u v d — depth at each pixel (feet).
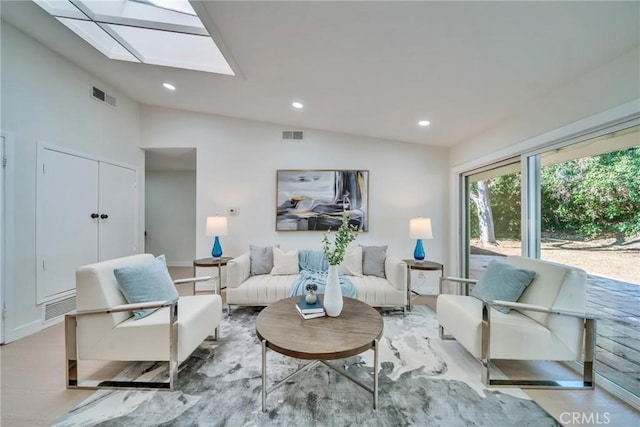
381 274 11.02
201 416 4.80
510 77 6.59
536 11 4.50
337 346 4.88
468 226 12.01
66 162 9.43
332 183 12.86
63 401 5.18
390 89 8.03
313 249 12.85
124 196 12.08
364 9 4.97
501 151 9.12
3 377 5.98
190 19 8.07
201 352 7.07
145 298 6.05
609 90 5.64
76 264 9.77
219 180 13.00
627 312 5.60
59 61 9.12
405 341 7.72
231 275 9.76
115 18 6.72
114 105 11.47
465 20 4.92
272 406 5.04
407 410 4.96
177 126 13.01
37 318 8.45
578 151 6.62
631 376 5.49
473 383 5.79
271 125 13.01
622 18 4.49
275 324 5.78
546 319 5.84
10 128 7.79
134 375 6.06
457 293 12.28
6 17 7.42
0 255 7.57
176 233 19.02
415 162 12.98
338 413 4.87
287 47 6.50
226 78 8.80
